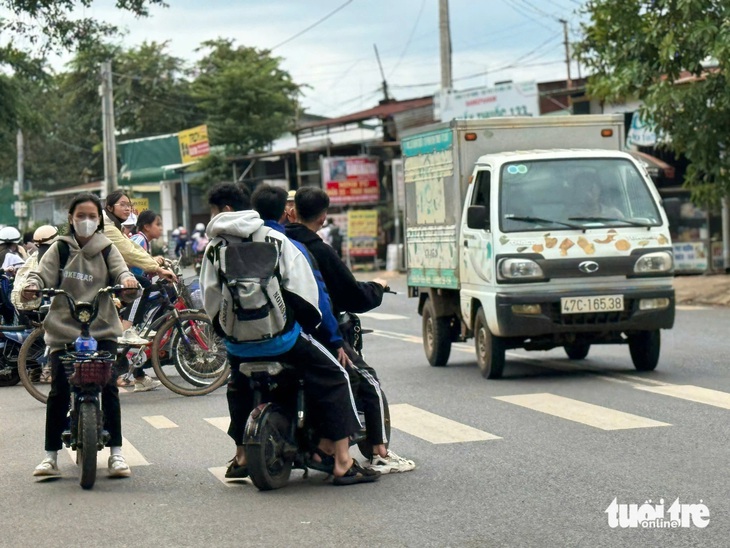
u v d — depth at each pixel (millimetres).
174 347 12469
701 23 20422
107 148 40562
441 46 34781
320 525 6613
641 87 22594
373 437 8000
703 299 23281
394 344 17984
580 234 12555
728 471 7738
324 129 51156
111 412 8203
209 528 6637
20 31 29609
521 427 9789
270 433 7508
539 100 36031
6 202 70750
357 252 42125
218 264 7184
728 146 21875
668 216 12867
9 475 8422
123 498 7523
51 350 8117
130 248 11633
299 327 7363
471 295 13266
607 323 12383
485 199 13078
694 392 11336
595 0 22438
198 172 56500
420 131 14914
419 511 6891
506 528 6426
